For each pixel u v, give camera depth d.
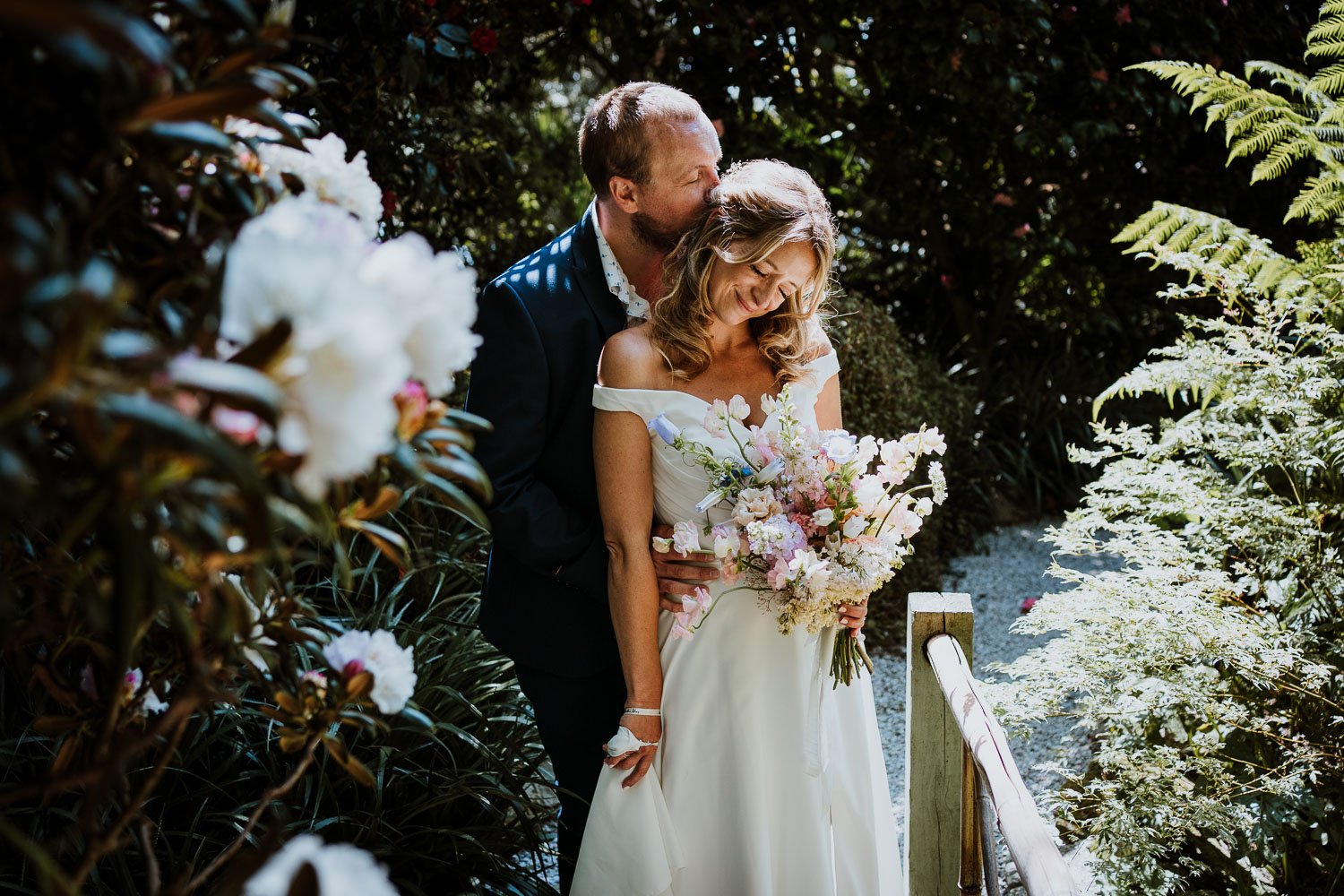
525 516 2.07
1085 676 2.53
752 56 4.93
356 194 1.14
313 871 0.83
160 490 0.76
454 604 2.96
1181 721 2.85
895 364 4.86
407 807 2.31
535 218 5.83
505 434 2.11
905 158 5.70
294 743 1.22
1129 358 6.15
